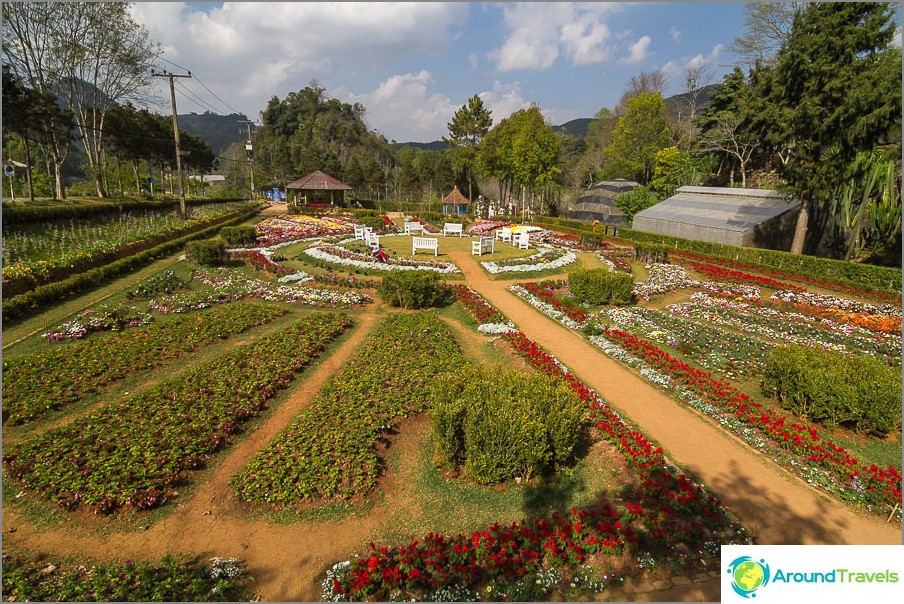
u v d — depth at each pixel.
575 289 17.69
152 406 8.80
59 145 37.91
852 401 8.58
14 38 30.59
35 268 15.67
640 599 5.16
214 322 13.77
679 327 14.78
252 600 5.07
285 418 9.04
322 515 6.45
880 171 24.98
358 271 21.47
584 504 6.65
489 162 64.44
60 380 9.77
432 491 7.00
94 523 6.14
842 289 20.44
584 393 9.63
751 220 29.91
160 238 24.81
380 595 5.13
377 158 104.62
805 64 22.03
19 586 4.96
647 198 42.72
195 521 6.30
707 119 46.66
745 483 7.34
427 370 10.84
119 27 34.72
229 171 100.56
